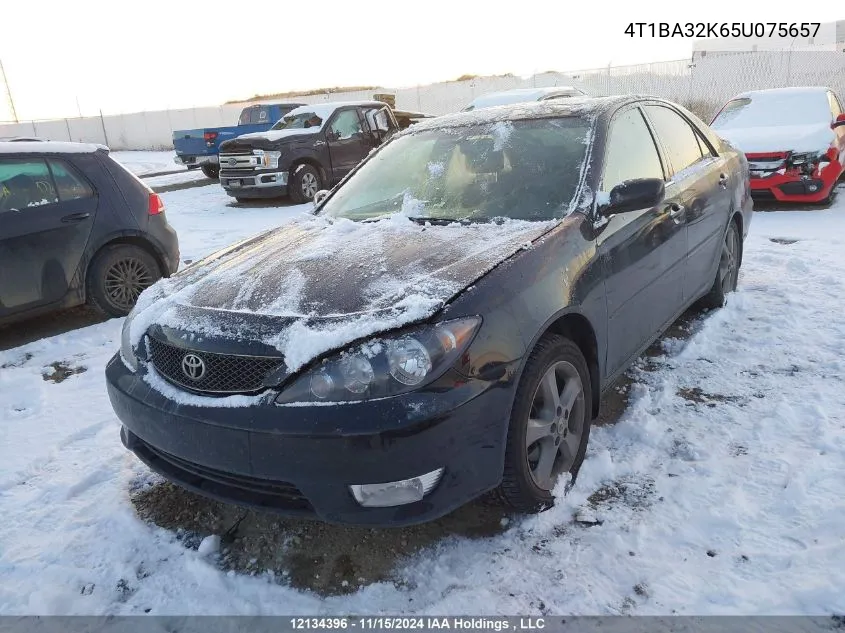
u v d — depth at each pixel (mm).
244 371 2262
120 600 2309
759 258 5918
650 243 3262
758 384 3523
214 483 2434
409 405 2090
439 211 3205
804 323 4289
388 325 2168
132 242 5598
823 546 2262
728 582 2170
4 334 5363
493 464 2295
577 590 2199
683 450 2951
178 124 36344
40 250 5016
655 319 3455
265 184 11375
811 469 2689
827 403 3238
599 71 21406
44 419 3717
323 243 3006
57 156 5188
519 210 3016
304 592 2295
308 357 2156
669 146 3902
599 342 2855
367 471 2098
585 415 2789
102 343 4988
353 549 2490
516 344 2318
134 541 2609
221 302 2533
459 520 2609
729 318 4516
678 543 2375
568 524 2527
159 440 2432
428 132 3854
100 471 3125
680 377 3686
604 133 3254
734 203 4535
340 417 2088
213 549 2533
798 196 8070
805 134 8227
